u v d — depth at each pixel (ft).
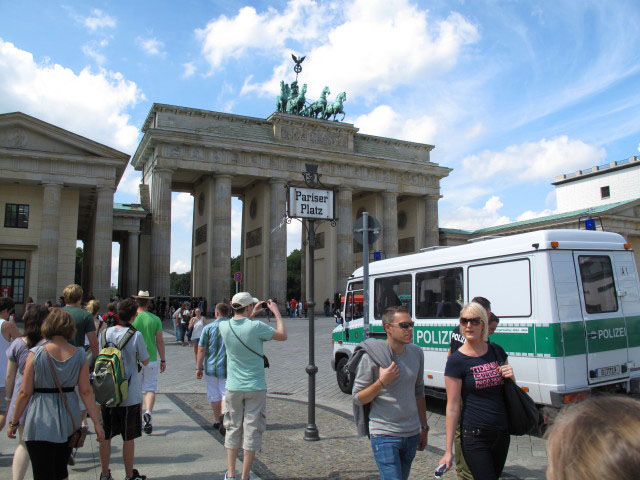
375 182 314.14
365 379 26.27
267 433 47.80
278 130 289.33
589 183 379.14
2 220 205.77
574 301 47.88
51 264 203.31
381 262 70.69
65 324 28.27
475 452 25.40
